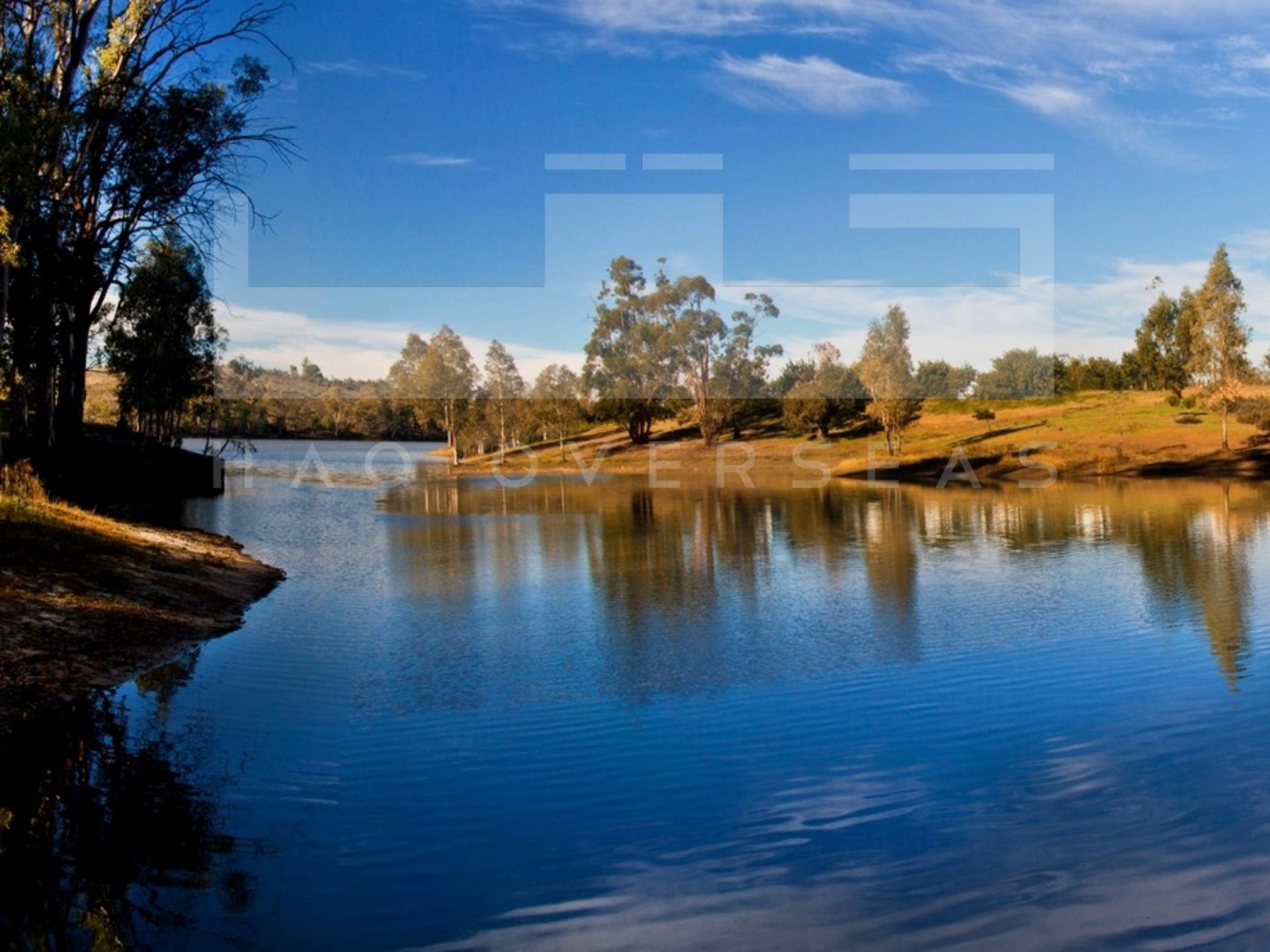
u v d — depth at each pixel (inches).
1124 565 1098.7
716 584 1022.4
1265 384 3846.0
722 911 319.0
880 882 341.1
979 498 2112.5
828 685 606.9
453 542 1441.9
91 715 520.7
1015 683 604.4
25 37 1067.9
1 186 896.3
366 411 6638.8
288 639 741.9
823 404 3946.9
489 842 374.9
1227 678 605.6
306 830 385.7
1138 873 344.2
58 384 1368.1
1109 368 4687.5
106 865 349.4
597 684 611.8
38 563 748.0
